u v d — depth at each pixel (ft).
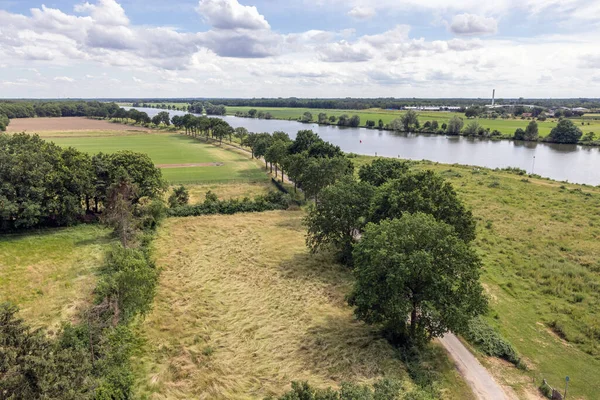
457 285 94.48
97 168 204.33
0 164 174.60
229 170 349.41
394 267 94.73
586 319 112.98
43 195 181.88
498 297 127.24
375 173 188.44
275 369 93.50
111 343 90.94
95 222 201.46
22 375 58.23
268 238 187.83
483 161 424.46
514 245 170.50
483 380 89.61
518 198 248.93
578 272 142.10
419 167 360.89
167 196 261.44
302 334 107.96
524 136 586.86
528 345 103.35
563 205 231.09
